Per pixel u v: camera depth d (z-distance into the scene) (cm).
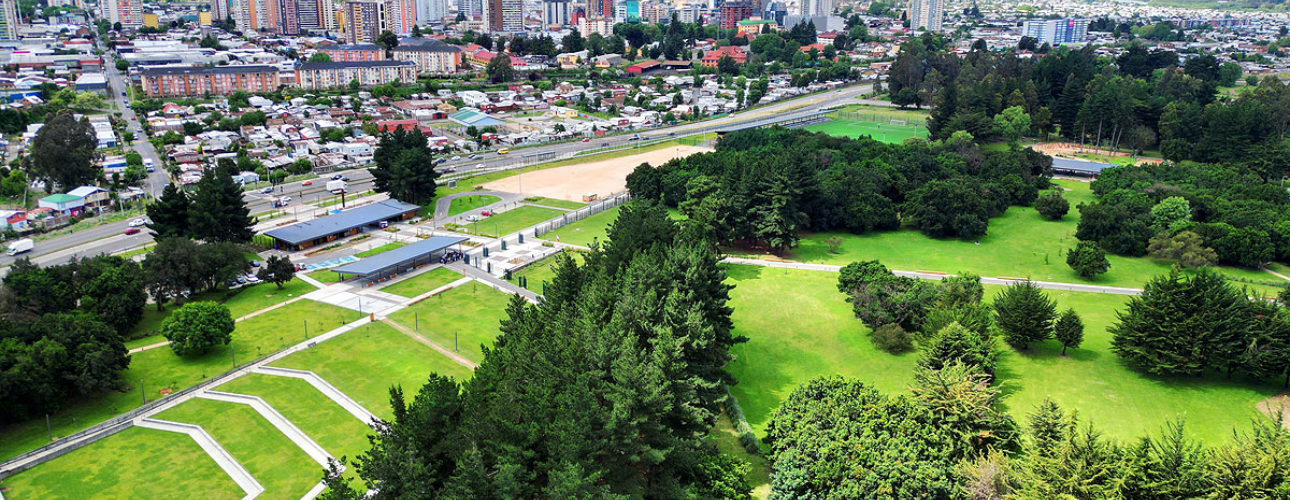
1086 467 9419
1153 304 14512
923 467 10269
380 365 15450
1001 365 15225
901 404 12000
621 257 16850
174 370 15175
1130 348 14688
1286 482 8731
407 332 17100
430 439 9712
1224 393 13950
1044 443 10538
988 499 9794
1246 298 14675
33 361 12750
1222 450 9600
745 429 12750
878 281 17462
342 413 13662
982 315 15238
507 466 8838
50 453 12181
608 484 9475
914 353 16100
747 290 19675
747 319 17838
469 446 9462
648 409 10312
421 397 10025
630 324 12669
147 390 14350
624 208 19338
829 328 17350
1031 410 13588
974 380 13038
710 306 14262
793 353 16188
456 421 9975
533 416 9838
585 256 17638
